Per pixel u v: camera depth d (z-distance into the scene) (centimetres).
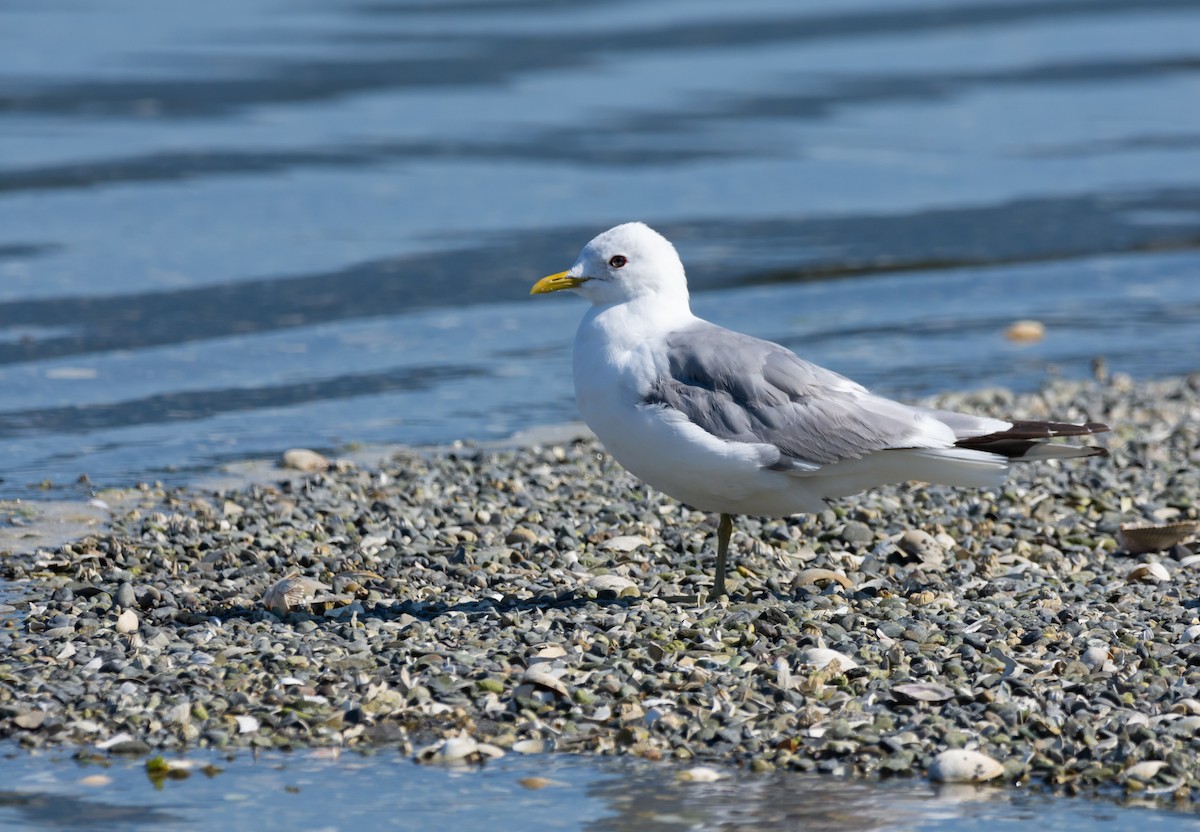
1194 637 981
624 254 1063
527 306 2083
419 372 1809
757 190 2736
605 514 1265
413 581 1106
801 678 921
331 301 2062
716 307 2127
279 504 1298
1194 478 1359
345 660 946
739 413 1012
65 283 2088
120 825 775
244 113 3178
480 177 2748
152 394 1698
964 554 1172
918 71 3822
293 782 823
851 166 2919
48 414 1617
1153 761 830
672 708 892
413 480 1375
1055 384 1759
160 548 1177
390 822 781
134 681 925
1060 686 908
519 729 876
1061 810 795
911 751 846
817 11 4575
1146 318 2102
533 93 3462
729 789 815
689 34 4200
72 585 1092
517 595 1075
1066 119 3356
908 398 1717
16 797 801
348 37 4031
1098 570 1151
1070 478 1369
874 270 2303
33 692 906
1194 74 3825
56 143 2869
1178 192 2773
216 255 2245
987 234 2502
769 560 1168
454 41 4016
